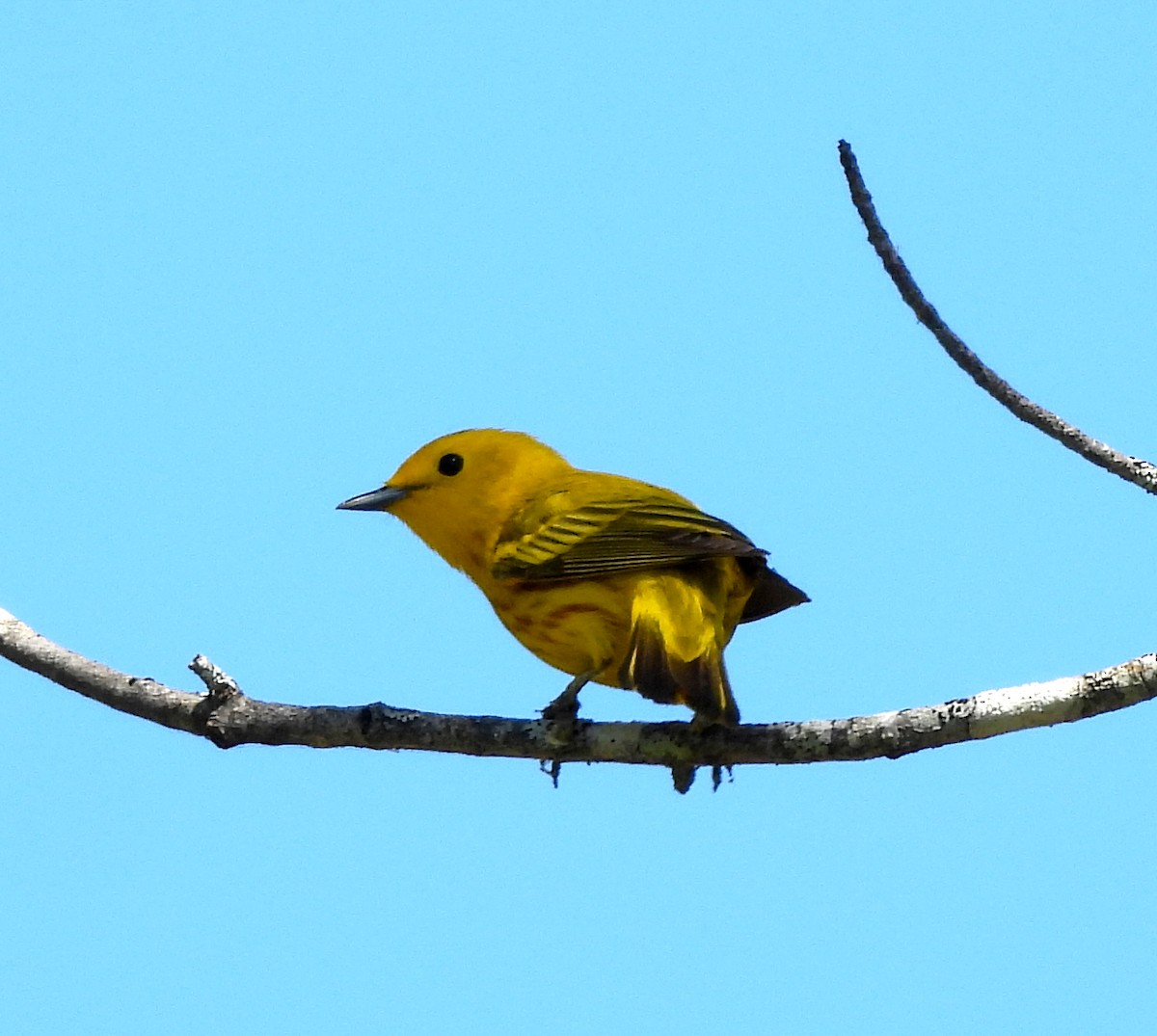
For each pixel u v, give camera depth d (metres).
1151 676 10.38
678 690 11.71
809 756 11.29
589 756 11.90
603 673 13.33
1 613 12.41
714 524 13.04
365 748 12.05
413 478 14.77
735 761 11.59
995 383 11.59
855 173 11.68
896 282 11.68
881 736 11.08
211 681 12.05
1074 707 10.52
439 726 12.01
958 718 10.84
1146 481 11.28
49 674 12.22
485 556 14.48
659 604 12.26
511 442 14.78
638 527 12.91
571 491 13.71
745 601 13.59
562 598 13.28
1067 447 11.49
